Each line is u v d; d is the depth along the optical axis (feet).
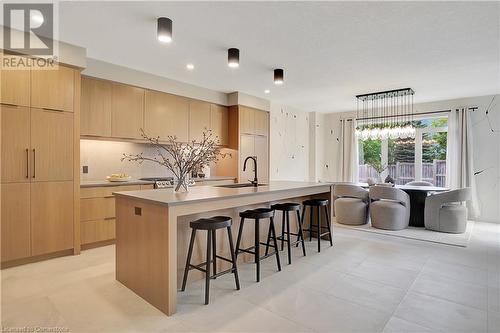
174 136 14.71
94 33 9.86
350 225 17.03
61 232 10.86
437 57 11.82
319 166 25.90
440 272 9.66
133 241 8.10
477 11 8.23
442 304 7.47
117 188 12.65
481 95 18.57
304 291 8.21
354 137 24.38
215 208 8.16
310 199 14.02
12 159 9.74
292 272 9.64
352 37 10.01
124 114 13.58
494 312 7.07
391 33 9.67
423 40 10.19
